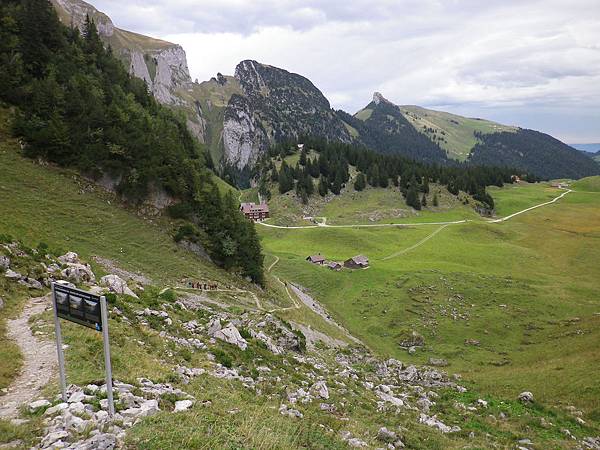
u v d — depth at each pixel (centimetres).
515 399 3791
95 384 1694
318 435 1755
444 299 9456
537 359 6281
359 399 2988
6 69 7119
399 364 5191
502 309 8788
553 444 2697
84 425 1288
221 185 15975
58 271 3416
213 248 7556
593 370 4534
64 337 2216
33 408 1431
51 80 7350
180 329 3169
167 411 1577
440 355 7131
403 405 3256
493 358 6812
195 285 6119
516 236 15850
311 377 3319
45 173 6312
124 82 11331
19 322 2447
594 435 3103
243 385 2377
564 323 7788
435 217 18662
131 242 6294
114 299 3070
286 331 4622
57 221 5653
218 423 1520
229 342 3338
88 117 7281
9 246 3412
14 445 1177
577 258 12706
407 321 8600
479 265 12388
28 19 8212
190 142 10856
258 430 1555
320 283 10969
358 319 9000
